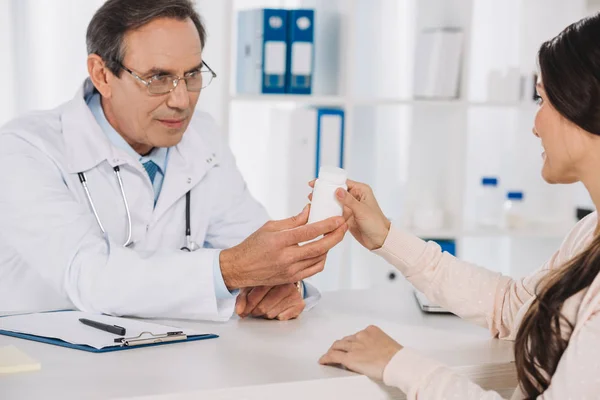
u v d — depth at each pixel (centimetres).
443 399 112
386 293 180
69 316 148
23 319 145
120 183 177
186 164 186
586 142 119
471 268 154
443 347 138
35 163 167
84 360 121
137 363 121
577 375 106
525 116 318
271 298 154
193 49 167
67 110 177
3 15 261
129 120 171
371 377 119
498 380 130
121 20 164
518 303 144
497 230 296
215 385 111
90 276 150
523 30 312
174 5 166
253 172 308
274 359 126
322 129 273
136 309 148
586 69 114
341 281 280
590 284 114
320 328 148
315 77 311
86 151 174
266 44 271
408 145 312
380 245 155
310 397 114
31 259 160
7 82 264
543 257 320
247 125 305
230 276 146
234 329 146
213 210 195
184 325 148
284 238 140
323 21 301
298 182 273
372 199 157
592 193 123
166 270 147
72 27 271
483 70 321
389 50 307
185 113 171
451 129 294
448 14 298
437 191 304
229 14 260
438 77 290
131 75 166
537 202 320
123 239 180
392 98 307
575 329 110
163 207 182
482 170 326
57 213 161
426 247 155
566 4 304
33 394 105
